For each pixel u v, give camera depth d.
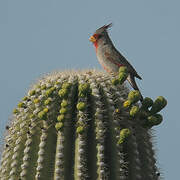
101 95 11.56
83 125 10.88
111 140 10.88
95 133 10.83
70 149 10.73
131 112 11.47
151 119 11.87
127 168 10.80
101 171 10.34
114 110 11.27
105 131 10.90
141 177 10.99
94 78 12.12
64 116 11.02
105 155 10.73
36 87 12.36
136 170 10.87
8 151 11.46
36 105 11.69
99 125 10.88
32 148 10.99
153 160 11.77
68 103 11.43
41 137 10.95
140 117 11.91
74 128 11.04
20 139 11.27
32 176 10.68
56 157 10.50
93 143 10.73
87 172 10.44
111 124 11.05
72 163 10.53
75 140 10.76
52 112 11.40
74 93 11.77
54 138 11.04
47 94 11.66
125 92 12.28
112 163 10.62
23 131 11.38
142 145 11.59
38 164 10.60
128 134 10.77
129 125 11.53
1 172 11.27
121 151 10.85
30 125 11.31
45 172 10.52
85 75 12.38
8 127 12.14
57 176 10.30
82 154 10.42
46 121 11.24
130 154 11.02
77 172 10.26
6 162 11.23
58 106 11.55
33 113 11.55
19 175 10.88
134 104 12.11
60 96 11.49
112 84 11.95
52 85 12.16
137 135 11.62
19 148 11.15
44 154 10.70
